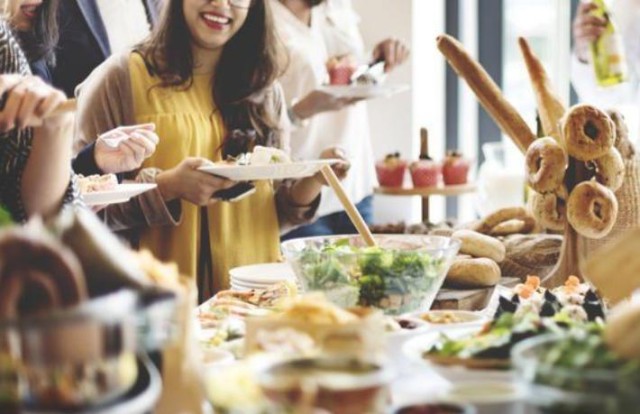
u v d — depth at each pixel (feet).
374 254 6.95
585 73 11.93
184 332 4.68
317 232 14.49
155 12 13.28
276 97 11.43
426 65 16.79
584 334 4.50
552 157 8.45
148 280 4.22
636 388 3.73
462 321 6.45
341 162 10.88
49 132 6.68
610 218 8.39
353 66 13.50
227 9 10.50
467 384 4.63
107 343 3.71
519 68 17.06
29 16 11.37
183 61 10.68
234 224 10.82
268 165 9.46
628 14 12.53
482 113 17.37
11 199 6.76
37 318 3.60
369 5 16.49
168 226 10.53
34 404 3.75
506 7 17.02
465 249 8.93
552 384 3.86
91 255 4.04
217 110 10.96
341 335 4.63
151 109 10.60
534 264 9.18
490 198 13.28
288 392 3.96
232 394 4.30
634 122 12.76
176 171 10.00
